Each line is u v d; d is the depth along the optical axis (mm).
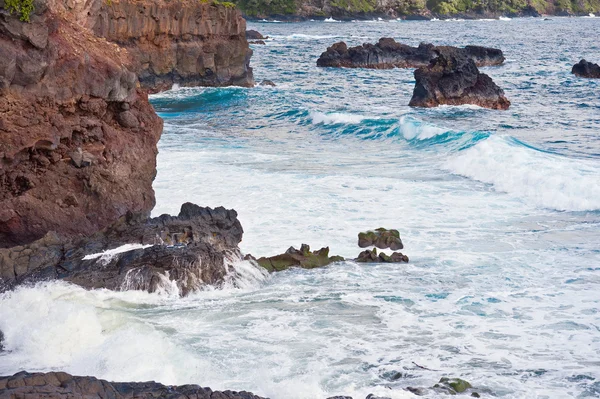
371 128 39375
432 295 17359
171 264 17078
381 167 31078
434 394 12633
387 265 19297
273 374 13453
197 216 19344
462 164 29766
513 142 34219
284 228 22453
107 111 21094
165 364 13430
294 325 15586
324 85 65250
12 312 15156
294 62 86688
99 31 50094
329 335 15133
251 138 38031
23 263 16953
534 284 18109
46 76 19250
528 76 73562
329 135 39500
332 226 22719
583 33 153250
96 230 19938
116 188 20609
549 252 20500
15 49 18484
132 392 11367
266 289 17578
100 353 13664
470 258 19953
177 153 32906
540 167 27594
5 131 18672
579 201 24781
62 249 17641
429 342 14930
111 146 20703
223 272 17547
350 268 18969
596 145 36500
